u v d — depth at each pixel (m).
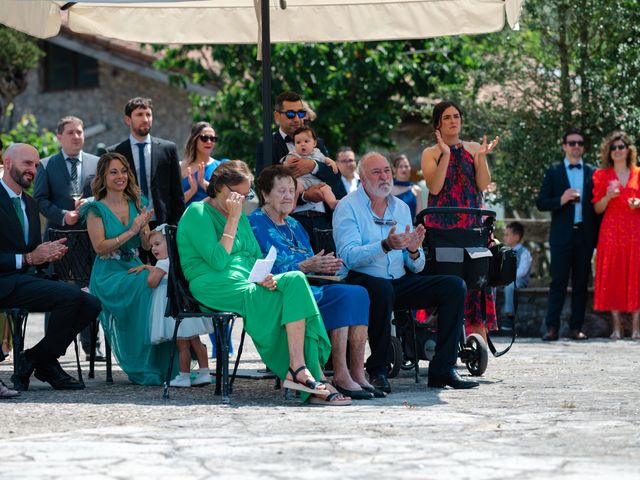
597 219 31.59
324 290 17.25
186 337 18.80
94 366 21.86
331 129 45.78
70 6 21.66
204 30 22.55
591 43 37.78
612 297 31.39
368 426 13.63
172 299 17.05
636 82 36.50
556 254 31.19
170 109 57.72
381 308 17.78
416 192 30.05
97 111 60.34
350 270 18.52
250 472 10.73
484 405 15.91
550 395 17.27
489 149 21.39
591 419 14.32
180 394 17.70
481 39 44.84
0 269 18.19
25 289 17.98
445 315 18.48
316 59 43.81
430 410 15.30
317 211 20.38
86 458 11.45
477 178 21.48
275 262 17.62
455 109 21.28
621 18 36.06
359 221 18.55
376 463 11.16
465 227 20.08
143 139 22.36
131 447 12.06
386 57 44.12
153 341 18.95
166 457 11.51
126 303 19.34
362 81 45.00
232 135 45.28
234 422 14.02
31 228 18.78
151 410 15.30
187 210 17.23
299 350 16.30
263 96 20.08
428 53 44.84
